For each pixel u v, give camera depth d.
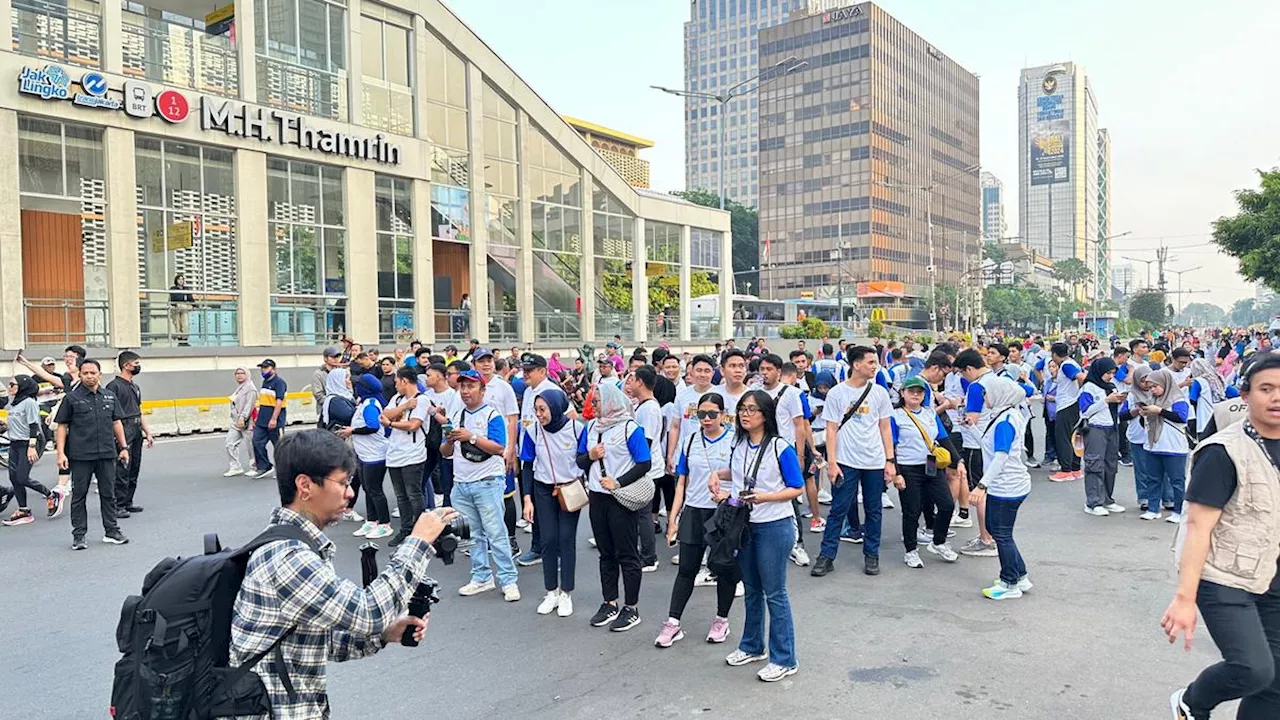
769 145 114.56
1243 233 28.52
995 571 7.55
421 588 2.74
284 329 22.83
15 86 17.50
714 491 5.43
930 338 51.81
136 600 2.48
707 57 159.88
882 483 7.51
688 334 37.50
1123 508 9.97
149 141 20.02
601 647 5.76
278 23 22.78
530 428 7.52
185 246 20.73
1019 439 6.63
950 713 4.60
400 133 26.03
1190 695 3.77
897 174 110.44
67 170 18.66
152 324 20.08
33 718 4.65
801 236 111.81
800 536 8.98
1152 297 116.50
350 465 2.68
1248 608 3.52
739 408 5.26
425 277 26.48
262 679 2.43
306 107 23.41
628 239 34.88
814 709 4.68
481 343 28.28
